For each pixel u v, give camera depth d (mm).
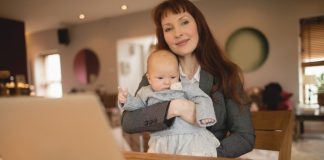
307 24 5129
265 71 5375
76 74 7980
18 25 6859
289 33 5152
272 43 5289
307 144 4035
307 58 5184
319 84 5016
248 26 5480
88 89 7773
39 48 8578
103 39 7414
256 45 5422
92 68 7660
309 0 4980
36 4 5590
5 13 6184
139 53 8039
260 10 5367
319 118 4168
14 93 6176
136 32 6855
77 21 7445
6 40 6582
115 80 7289
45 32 8414
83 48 7785
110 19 7230
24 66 6949
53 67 8672
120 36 7113
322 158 3338
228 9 5656
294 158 3367
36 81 8680
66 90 8188
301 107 4699
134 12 6797
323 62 5035
